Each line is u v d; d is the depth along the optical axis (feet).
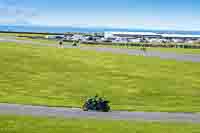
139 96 179.83
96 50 388.98
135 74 238.27
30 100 156.35
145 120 121.90
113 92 186.39
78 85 200.03
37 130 99.76
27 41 511.40
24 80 207.62
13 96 165.99
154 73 243.60
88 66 261.85
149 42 648.79
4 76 215.10
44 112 128.47
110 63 280.51
